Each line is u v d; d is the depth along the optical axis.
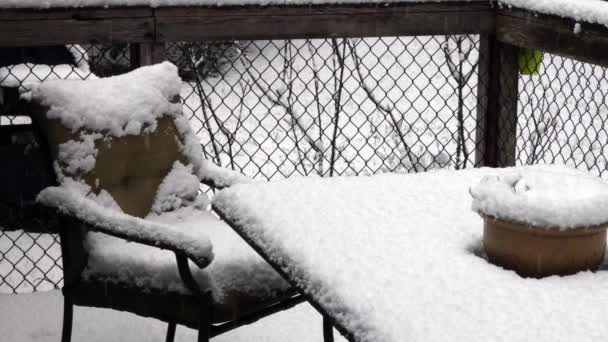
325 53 9.35
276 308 2.49
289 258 1.74
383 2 3.49
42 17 3.17
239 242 2.61
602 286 1.54
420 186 2.17
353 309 1.48
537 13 3.37
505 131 3.82
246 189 2.16
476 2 3.60
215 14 3.34
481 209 1.65
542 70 9.48
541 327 1.37
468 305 1.45
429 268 1.62
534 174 1.75
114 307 2.50
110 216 2.35
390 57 9.95
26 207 4.17
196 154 2.86
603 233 1.63
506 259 1.62
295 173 6.80
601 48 3.08
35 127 2.55
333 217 1.93
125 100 2.70
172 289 2.39
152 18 3.28
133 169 2.72
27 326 3.16
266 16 3.39
